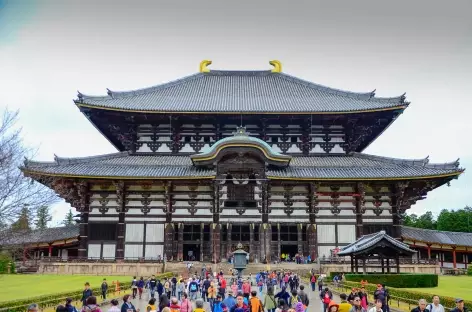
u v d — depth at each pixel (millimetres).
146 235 62688
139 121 70125
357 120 69875
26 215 29047
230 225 62719
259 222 62719
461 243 71750
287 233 63719
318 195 64125
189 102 73875
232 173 63719
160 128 71188
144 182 63062
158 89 81250
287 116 69000
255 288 44719
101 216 63344
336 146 71312
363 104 71250
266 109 69562
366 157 70125
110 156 68875
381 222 64062
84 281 48500
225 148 61938
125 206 63281
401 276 42969
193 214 63219
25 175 30922
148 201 63531
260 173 62562
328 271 57281
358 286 37531
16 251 34562
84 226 62688
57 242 66750
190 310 20375
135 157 69438
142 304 34375
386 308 24000
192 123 71125
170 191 63281
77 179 61594
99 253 62500
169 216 62750
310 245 62406
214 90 82250
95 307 16438
